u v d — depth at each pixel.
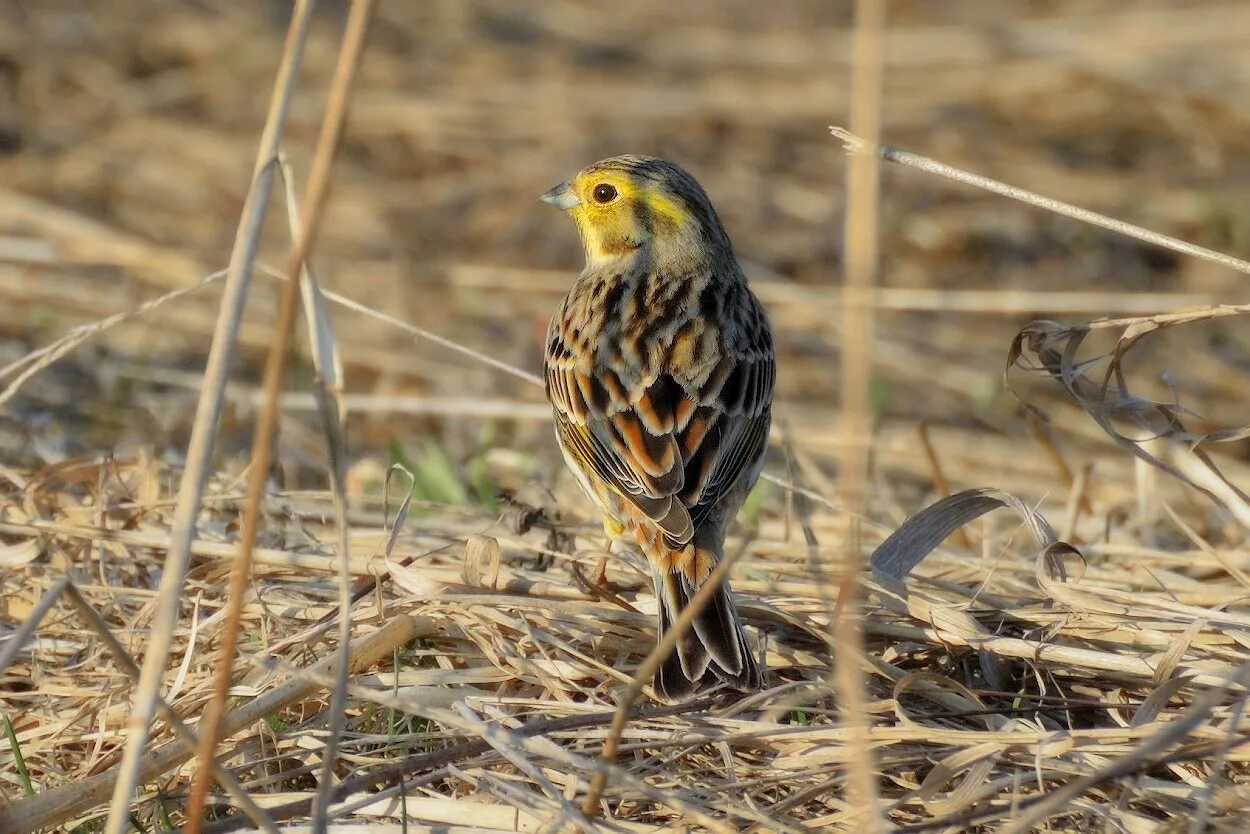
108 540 10.36
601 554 10.27
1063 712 8.84
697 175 23.33
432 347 18.36
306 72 25.42
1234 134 24.20
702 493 9.57
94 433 15.07
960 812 7.66
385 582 10.03
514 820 7.74
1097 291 20.62
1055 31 26.23
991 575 10.37
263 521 11.41
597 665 8.94
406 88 25.23
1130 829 7.42
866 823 7.43
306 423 16.19
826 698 8.88
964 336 19.80
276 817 7.84
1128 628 9.15
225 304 7.35
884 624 9.45
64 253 19.16
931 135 24.34
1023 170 23.42
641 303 10.66
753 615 9.77
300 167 23.05
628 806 8.04
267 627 9.41
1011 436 17.25
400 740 8.39
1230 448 17.34
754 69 26.39
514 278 18.75
